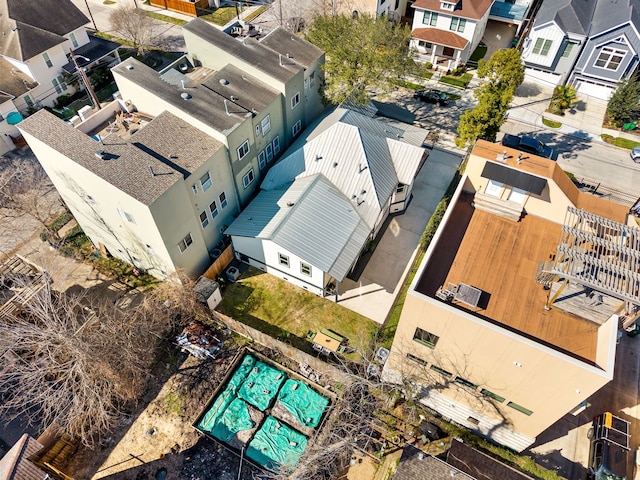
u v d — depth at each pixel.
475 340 20.69
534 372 20.11
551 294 22.33
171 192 26.86
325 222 31.72
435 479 21.97
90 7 64.31
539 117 46.47
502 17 55.12
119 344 26.09
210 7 64.19
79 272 33.81
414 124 45.69
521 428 23.97
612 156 42.59
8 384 27.23
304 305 31.78
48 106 47.03
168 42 57.34
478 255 24.34
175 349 29.55
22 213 36.62
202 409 26.86
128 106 34.56
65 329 24.89
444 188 39.69
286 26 56.72
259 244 31.45
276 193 34.38
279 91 36.09
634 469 25.12
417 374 25.41
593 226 24.31
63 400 23.95
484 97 36.56
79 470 24.77
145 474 24.62
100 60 51.84
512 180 25.39
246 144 33.31
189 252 31.16
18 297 29.42
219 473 24.67
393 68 40.69
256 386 28.03
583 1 48.56
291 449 25.53
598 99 48.53
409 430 26.16
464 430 26.06
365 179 33.38
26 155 42.41
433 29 51.81
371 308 31.58
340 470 24.73
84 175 27.25
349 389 25.67
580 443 26.11
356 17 44.25
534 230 25.75
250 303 31.94
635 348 29.98
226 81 35.38
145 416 26.70
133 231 29.14
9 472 21.62
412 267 33.91
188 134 30.91
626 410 27.34
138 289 32.75
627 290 19.61
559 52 47.78
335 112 39.28
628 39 43.47
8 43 44.56
